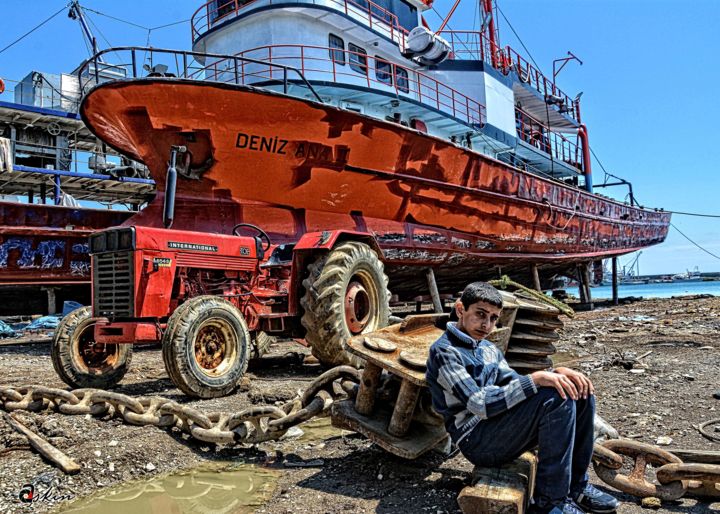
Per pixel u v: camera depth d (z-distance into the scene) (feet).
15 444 11.02
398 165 30.86
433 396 8.45
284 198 28.40
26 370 22.17
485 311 8.27
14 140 43.16
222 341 16.47
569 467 7.47
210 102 24.99
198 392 15.34
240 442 11.01
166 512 8.52
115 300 16.48
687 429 12.00
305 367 22.02
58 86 50.80
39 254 30.37
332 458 10.79
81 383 17.06
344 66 35.65
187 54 25.88
